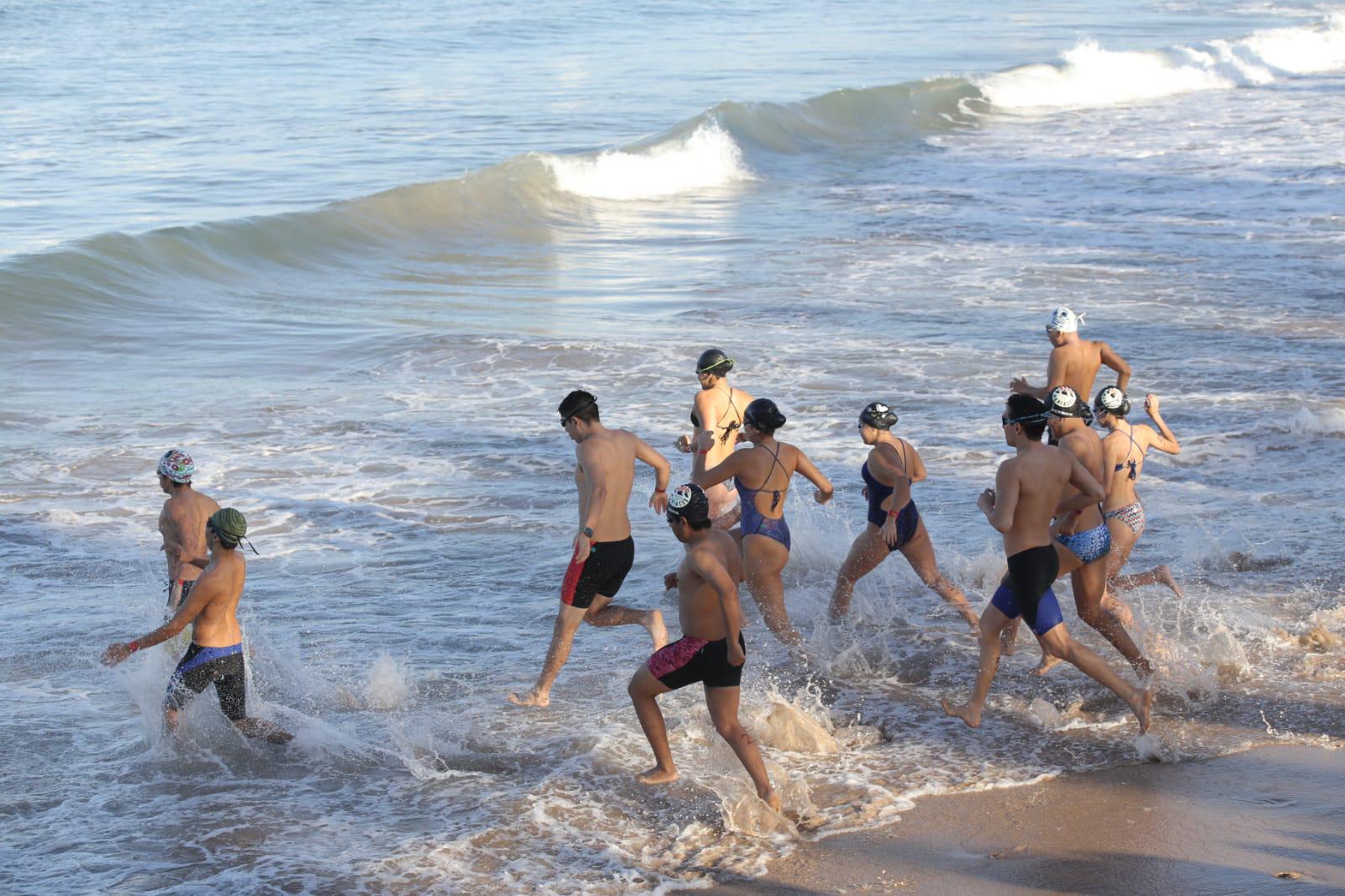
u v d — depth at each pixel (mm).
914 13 97250
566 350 22562
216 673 9711
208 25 82750
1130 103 58500
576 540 10289
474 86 59781
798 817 8719
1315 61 71250
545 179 38062
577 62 68250
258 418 19125
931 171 43094
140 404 19828
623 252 32125
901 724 10148
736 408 12555
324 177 39750
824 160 45906
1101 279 27391
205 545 11234
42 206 35156
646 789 9133
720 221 35719
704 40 78938
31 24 82000
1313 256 29031
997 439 17766
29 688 10883
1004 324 24031
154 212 34531
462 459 17344
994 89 58094
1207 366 21062
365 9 92438
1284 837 8383
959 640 11812
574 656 11641
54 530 14828
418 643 11867
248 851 8320
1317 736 9773
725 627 8594
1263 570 13133
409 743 9828
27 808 8906
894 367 21344
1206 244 30500
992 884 7891
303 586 13234
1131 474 11617
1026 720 10156
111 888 7887
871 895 7824
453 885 7934
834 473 16359
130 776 9398
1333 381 20203
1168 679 10664
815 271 29078
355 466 17016
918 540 11969
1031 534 9688
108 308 25734
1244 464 16531
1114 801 8875
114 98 55250
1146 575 11969
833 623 12180
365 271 30328
